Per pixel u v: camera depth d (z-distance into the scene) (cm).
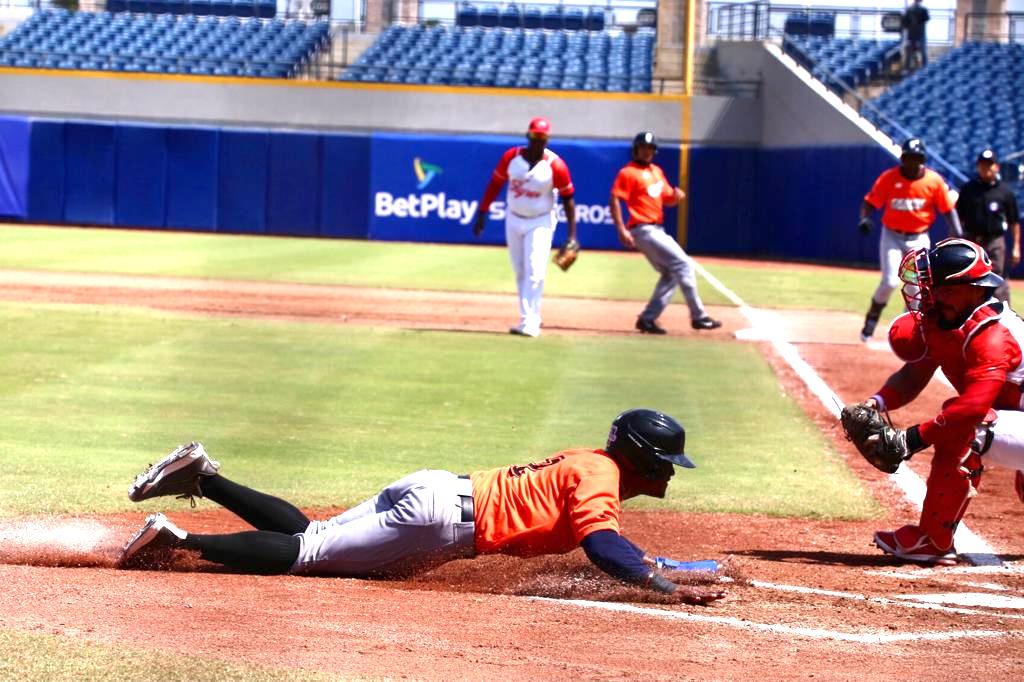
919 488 1905
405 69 8656
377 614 1122
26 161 8075
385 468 1903
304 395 2542
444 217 8062
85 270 5094
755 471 1997
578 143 8000
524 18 9738
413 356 3117
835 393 2778
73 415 2245
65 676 884
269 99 8212
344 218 8112
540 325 3794
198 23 9306
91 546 1363
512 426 2277
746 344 3591
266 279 5034
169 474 1284
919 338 1407
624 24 9669
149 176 8088
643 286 5409
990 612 1238
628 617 1150
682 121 8238
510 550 1248
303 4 9506
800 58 8406
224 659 945
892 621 1184
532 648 1030
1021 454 1407
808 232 7819
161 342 3198
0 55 8569
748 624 1145
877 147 7075
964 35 8681
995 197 3306
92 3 9869
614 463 1244
